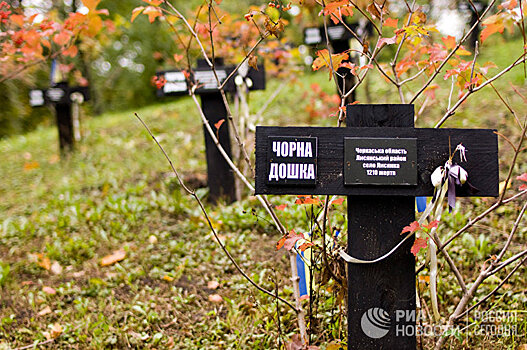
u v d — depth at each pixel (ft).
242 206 17.26
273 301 11.51
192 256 14.64
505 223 14.42
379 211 7.63
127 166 25.50
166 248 15.40
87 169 25.89
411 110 7.52
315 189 7.39
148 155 27.20
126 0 62.59
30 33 12.75
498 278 11.75
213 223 16.07
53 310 12.60
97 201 20.34
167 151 27.71
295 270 8.75
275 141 7.36
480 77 8.20
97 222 17.79
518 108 23.53
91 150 29.48
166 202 18.88
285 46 20.75
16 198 23.16
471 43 34.94
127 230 17.06
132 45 66.54
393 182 7.31
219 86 9.20
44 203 21.43
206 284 13.30
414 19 8.50
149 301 12.53
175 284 13.38
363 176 7.32
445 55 9.44
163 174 23.24
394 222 7.62
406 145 7.33
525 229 13.71
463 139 7.39
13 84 50.21
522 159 18.21
